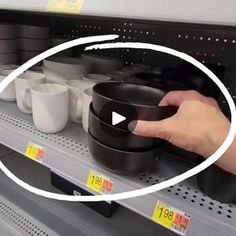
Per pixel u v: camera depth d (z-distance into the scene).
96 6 0.43
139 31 0.88
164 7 0.37
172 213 0.46
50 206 0.98
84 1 0.45
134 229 0.87
